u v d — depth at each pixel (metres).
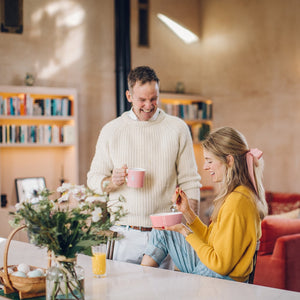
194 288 1.77
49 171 5.85
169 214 2.04
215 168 2.08
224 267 1.91
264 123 6.50
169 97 6.73
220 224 1.95
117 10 6.20
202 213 6.67
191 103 7.20
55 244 1.57
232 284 1.82
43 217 1.58
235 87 6.88
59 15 5.92
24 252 2.37
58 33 5.91
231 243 1.91
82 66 6.12
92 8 6.19
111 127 2.74
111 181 2.60
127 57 6.23
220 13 7.03
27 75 5.53
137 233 2.58
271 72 6.39
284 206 5.96
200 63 7.32
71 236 1.61
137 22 6.66
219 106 7.11
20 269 1.83
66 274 1.58
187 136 2.71
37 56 5.75
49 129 5.56
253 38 6.60
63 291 1.58
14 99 5.32
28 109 5.41
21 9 5.61
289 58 6.17
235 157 2.03
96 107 6.24
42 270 1.85
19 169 5.62
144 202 2.60
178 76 7.11
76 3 6.05
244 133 6.76
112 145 2.70
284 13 6.21
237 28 6.81
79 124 6.11
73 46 6.04
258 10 6.52
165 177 2.64
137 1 6.66
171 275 1.96
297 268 3.98
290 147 6.20
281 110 6.29
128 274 1.99
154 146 2.66
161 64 6.92
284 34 6.22
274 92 6.37
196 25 7.31
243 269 1.95
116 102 6.27
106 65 6.32
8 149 5.55
